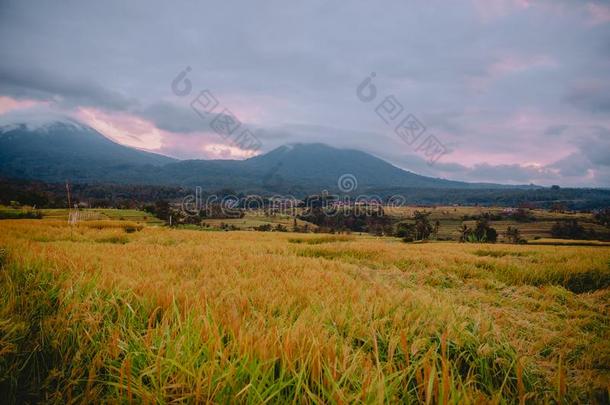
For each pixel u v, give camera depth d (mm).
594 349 4293
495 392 2596
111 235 18016
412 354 2893
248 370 2191
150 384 2217
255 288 5293
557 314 6844
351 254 14656
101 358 2510
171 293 3883
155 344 2576
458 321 3910
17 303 3426
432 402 2254
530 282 10391
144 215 80625
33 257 5887
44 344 2730
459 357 3131
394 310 4355
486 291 8930
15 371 2391
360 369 2492
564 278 10414
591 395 2926
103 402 2100
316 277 6797
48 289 3953
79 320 2994
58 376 2369
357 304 4414
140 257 8500
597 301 7961
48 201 88500
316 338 2705
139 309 3602
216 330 2514
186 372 2123
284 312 3854
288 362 2275
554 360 3732
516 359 3104
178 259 8648
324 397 2053
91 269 5762
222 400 1989
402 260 13164
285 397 2189
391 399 2127
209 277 6441
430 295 6680
